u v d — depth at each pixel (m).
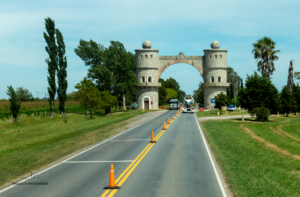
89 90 54.50
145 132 27.86
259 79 40.19
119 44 70.88
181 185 10.49
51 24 55.03
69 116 59.88
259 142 22.22
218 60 76.56
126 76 69.62
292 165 14.42
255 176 11.63
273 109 40.75
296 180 11.38
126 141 22.12
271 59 50.47
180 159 15.15
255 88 39.91
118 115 58.12
